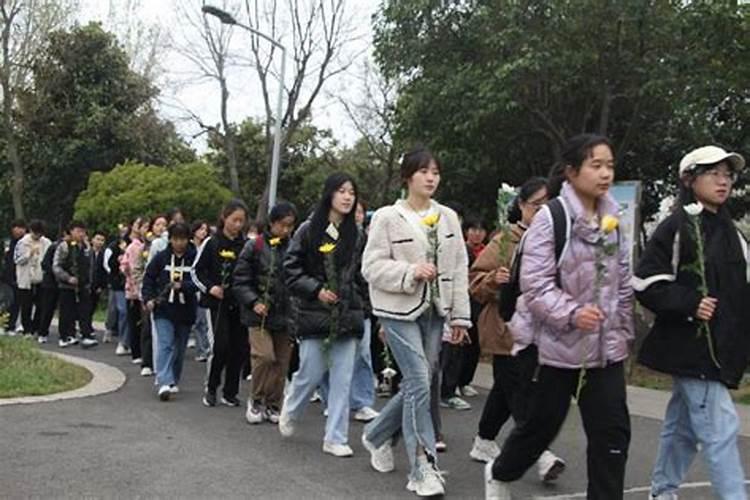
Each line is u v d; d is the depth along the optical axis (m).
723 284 4.48
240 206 8.24
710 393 4.49
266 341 7.39
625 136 15.02
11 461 5.75
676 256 4.47
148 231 12.12
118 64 27.56
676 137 15.46
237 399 8.43
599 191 4.22
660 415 8.44
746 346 4.54
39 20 25.73
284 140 26.08
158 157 28.27
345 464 6.04
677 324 4.54
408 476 5.59
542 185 5.69
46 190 27.36
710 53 13.16
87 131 26.81
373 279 5.30
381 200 28.67
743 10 12.95
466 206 16.62
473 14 13.98
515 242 5.68
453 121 14.30
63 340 13.96
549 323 4.14
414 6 14.16
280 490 5.31
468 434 7.31
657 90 13.05
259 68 25.94
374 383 8.41
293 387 6.55
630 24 12.96
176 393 9.01
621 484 4.21
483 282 5.73
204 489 5.27
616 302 4.28
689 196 4.63
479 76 13.66
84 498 4.97
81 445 6.29
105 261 13.88
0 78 25.22
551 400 4.32
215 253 8.22
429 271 5.14
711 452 4.46
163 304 8.60
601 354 4.18
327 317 6.25
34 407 7.69
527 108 14.15
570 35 13.15
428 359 5.41
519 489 5.49
